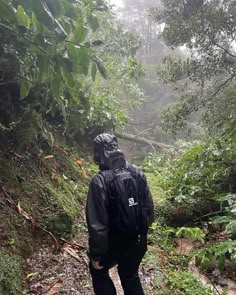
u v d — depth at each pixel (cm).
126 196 255
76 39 295
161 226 532
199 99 698
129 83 944
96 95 805
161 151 1143
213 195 572
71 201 504
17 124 481
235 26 614
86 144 820
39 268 350
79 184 596
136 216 257
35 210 414
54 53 296
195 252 395
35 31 343
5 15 271
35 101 511
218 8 638
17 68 425
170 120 717
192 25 622
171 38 660
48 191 455
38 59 306
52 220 412
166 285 365
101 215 247
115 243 261
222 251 372
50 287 327
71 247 402
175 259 437
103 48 767
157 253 441
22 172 452
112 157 265
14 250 342
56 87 324
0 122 459
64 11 272
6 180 413
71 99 474
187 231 468
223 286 394
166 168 858
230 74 683
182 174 631
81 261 377
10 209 382
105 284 275
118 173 261
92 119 795
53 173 527
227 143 608
